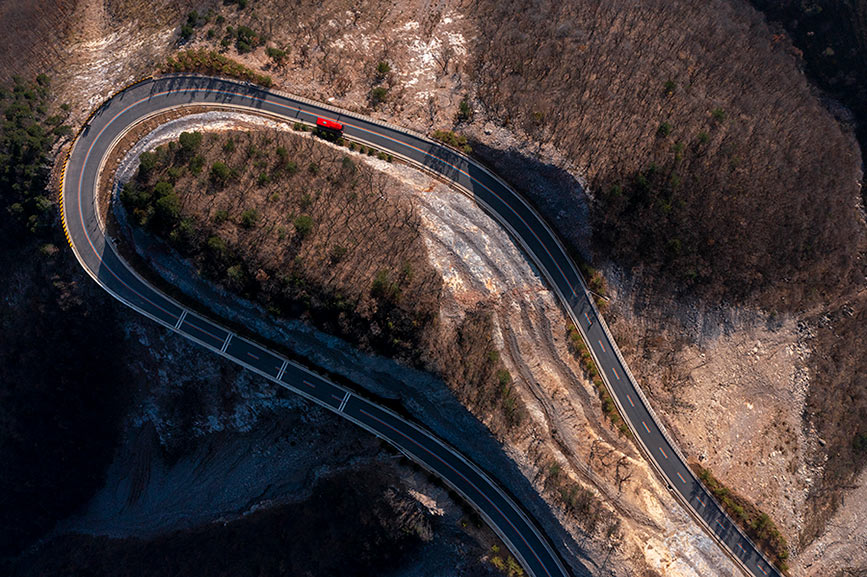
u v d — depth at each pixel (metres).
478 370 59.53
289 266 56.38
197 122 66.31
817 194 67.88
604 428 63.25
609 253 66.50
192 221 56.56
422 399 61.44
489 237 66.06
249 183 58.91
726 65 70.06
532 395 61.97
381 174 64.69
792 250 66.69
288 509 69.25
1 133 66.62
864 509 66.50
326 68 70.31
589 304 66.50
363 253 57.91
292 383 64.12
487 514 62.00
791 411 67.31
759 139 66.56
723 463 64.38
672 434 64.25
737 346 67.69
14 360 70.50
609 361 65.62
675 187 62.34
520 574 59.62
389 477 62.38
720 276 65.81
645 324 66.75
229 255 56.81
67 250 65.62
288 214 57.91
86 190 66.06
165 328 65.19
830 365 68.12
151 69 69.56
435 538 63.16
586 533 57.78
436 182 67.44
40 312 66.88
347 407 64.00
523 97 66.88
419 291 57.78
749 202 64.12
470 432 60.31
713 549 61.47
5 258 71.00
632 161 63.09
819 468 66.25
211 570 71.25
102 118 67.94
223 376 66.06
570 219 66.50
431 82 70.69
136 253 65.25
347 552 65.38
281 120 67.88
